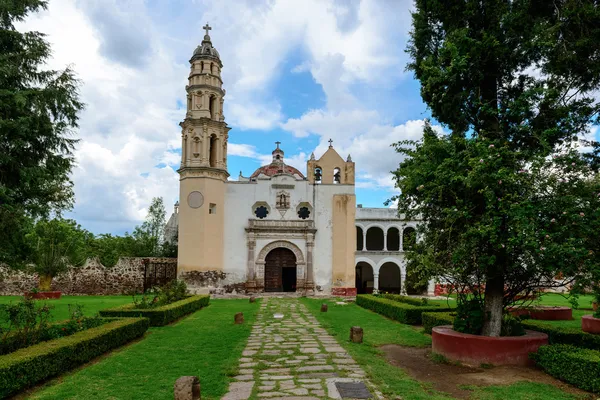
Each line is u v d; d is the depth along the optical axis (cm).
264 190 3234
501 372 879
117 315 1483
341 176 3381
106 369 891
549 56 1002
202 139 3094
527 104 955
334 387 778
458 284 1109
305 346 1147
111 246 4091
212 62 3275
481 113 1045
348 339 1252
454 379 839
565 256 792
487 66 1050
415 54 1188
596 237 805
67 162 1423
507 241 855
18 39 1360
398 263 3453
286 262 3225
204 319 1691
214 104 3253
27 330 955
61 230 3075
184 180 3048
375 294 2425
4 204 1244
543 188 848
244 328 1448
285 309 2102
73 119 1412
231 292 3089
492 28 1020
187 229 2989
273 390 761
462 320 1030
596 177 898
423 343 1208
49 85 1368
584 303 2419
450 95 1056
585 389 754
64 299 2514
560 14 974
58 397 722
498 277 999
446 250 1003
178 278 2948
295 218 3228
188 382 672
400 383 802
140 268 3127
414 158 1067
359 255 3453
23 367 731
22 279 2914
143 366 920
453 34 1027
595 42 956
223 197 3152
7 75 1272
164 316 1495
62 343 891
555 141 980
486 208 889
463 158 937
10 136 1254
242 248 3147
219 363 945
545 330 1126
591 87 1046
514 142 1002
